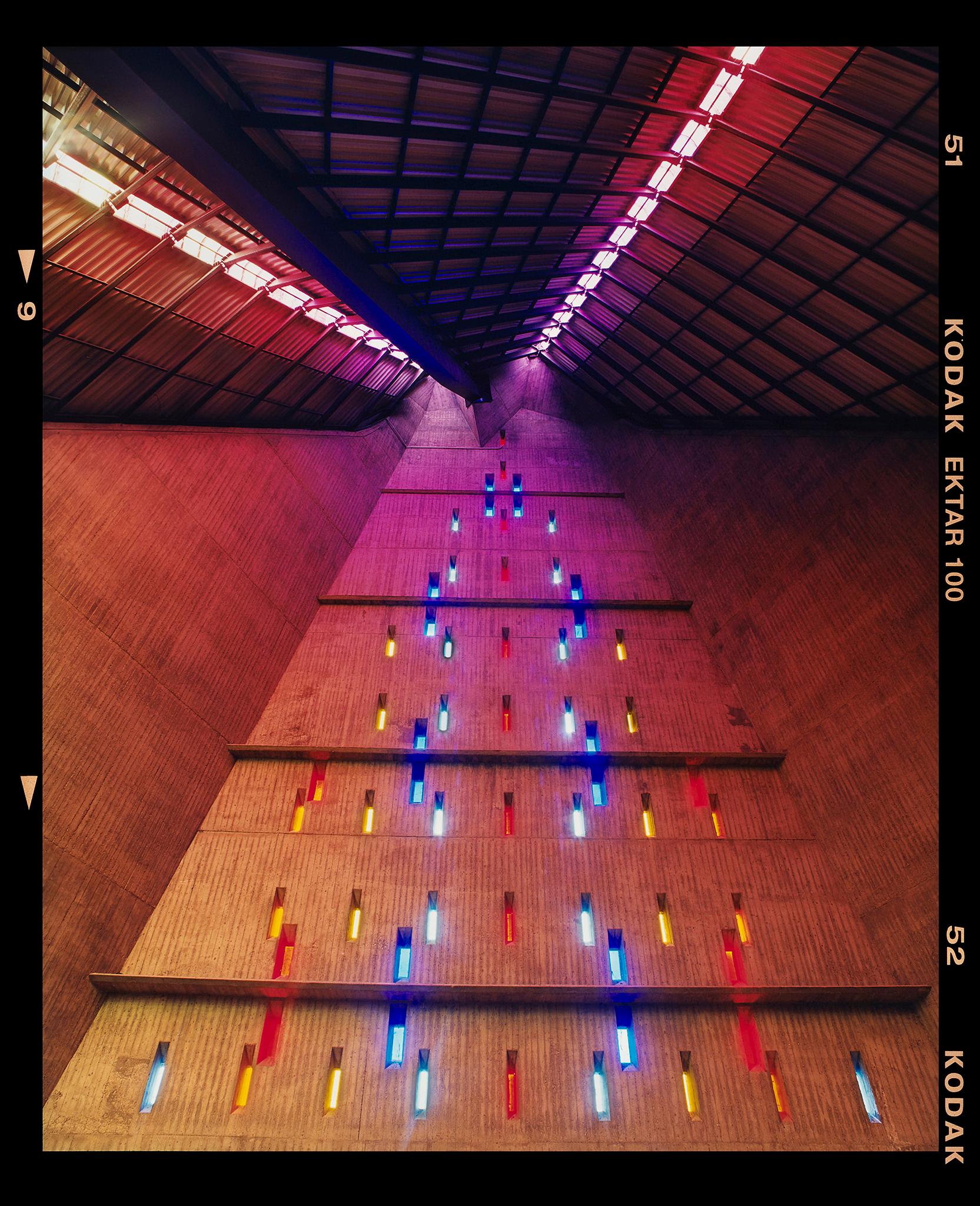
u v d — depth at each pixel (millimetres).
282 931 16047
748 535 22625
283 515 23234
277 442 23844
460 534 27266
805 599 19938
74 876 14273
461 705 21188
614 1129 13750
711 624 22984
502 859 17516
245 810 18219
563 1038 14898
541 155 15547
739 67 13117
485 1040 14836
